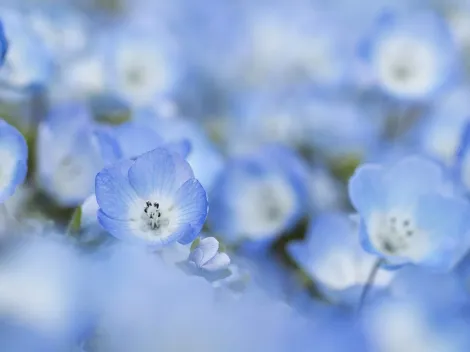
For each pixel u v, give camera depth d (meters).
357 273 0.42
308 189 0.46
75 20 0.52
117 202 0.38
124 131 0.41
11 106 0.45
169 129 0.45
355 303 0.41
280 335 0.36
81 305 0.35
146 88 0.51
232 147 0.50
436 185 0.41
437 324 0.39
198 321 0.36
